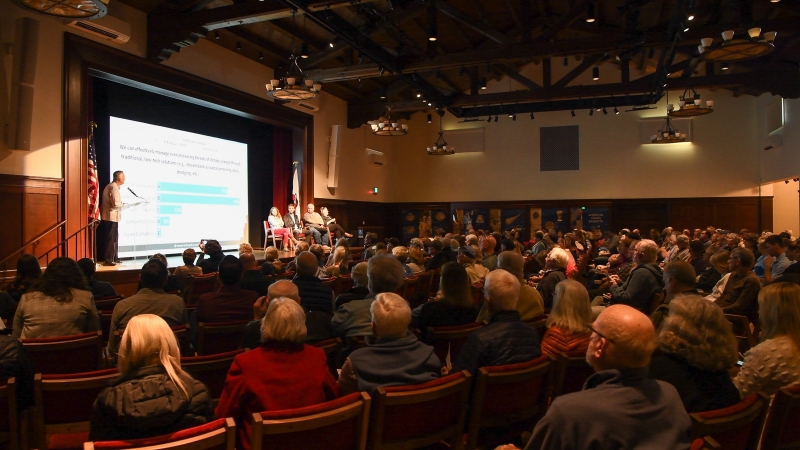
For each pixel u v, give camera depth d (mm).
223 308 3814
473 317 3617
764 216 16297
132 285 8125
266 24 10828
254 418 1780
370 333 3281
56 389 2342
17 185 7223
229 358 2734
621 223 17656
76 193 7988
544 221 18109
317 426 1856
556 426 1521
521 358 2629
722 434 1794
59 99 7805
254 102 11984
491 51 10125
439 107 14148
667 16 12320
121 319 3439
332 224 13859
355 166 16781
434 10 10234
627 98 14555
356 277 4484
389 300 2494
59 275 3486
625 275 6262
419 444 2213
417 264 6969
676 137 15766
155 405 1786
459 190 19000
